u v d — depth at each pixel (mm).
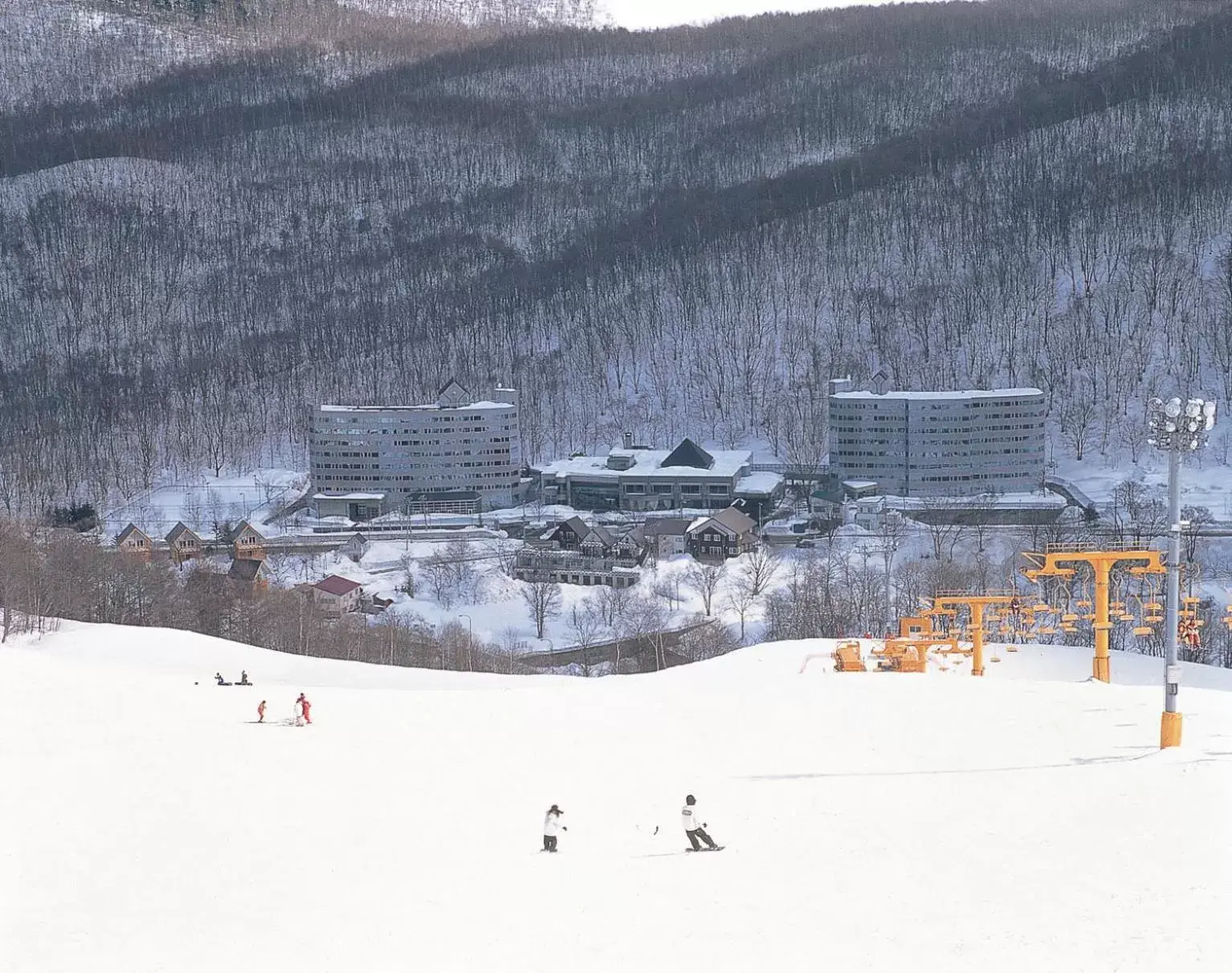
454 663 199750
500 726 100062
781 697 110000
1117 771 74438
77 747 91625
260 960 50812
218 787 79938
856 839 64125
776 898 55469
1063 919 49562
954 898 53406
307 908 57188
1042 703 101312
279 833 69562
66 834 69750
